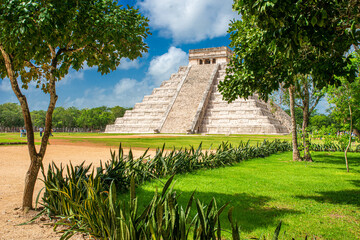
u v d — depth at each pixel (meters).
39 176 10.12
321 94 14.44
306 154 15.55
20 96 5.82
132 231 3.25
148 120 65.06
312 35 4.59
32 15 4.80
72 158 15.04
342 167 13.09
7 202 6.64
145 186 8.52
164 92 72.62
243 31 7.07
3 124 82.75
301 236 4.84
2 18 4.54
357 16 4.33
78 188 5.27
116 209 3.81
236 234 2.82
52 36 5.20
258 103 60.66
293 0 4.13
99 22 5.48
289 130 61.19
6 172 10.75
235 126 55.53
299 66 6.05
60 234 4.72
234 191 8.04
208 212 3.34
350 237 4.81
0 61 6.61
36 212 5.88
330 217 5.89
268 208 6.50
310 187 8.69
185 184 8.88
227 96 8.10
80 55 6.90
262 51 6.16
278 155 19.19
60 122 92.44
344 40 4.97
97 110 97.38
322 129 12.53
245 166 13.30
